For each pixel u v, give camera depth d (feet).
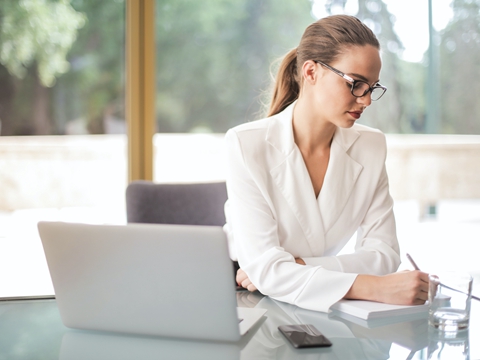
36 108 11.07
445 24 13.04
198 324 3.36
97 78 11.23
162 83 11.64
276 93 5.73
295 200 5.17
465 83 13.29
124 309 3.45
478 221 13.88
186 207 6.54
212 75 11.83
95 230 3.36
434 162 13.39
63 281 3.52
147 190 6.47
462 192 13.65
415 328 3.70
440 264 10.84
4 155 11.07
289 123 5.28
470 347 3.34
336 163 5.29
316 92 4.98
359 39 4.73
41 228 3.44
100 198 11.60
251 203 5.07
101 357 3.21
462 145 13.46
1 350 3.33
